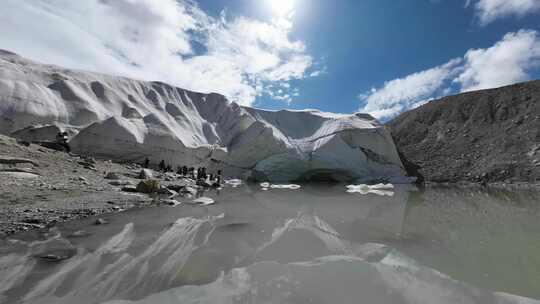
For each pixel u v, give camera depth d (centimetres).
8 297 280
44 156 1332
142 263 390
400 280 337
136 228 601
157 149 2184
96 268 366
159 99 3231
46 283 315
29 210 668
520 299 283
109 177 1291
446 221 747
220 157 2438
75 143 1989
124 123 2150
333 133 2745
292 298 285
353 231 620
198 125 3061
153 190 1118
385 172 2708
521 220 756
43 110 2348
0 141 1274
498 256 432
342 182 2597
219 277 343
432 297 288
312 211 905
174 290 303
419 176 3098
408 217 809
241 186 1858
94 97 2852
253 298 283
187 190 1219
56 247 452
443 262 407
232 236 555
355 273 360
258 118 3156
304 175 2622
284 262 404
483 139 3544
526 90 4025
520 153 2961
